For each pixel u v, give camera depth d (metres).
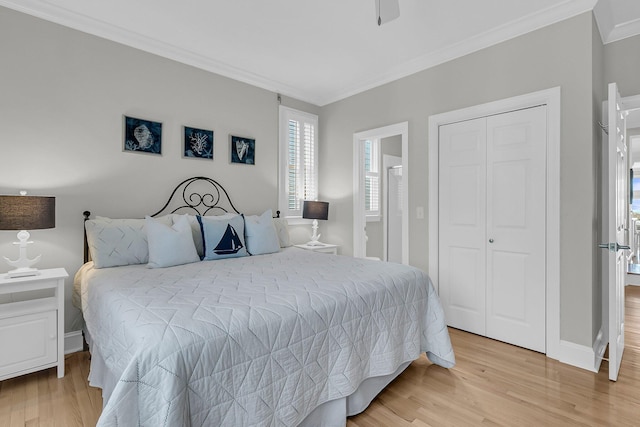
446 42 2.92
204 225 2.78
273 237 3.16
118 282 1.90
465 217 2.99
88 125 2.66
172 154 3.14
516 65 2.64
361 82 3.83
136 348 1.18
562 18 2.40
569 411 1.80
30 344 2.04
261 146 3.85
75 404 1.84
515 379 2.15
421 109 3.30
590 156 2.29
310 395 1.48
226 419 1.19
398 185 5.48
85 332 2.46
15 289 2.01
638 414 1.77
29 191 2.41
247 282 1.88
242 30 2.75
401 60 3.29
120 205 2.83
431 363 2.39
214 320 1.30
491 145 2.82
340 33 2.79
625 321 3.23
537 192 2.56
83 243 2.64
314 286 1.80
